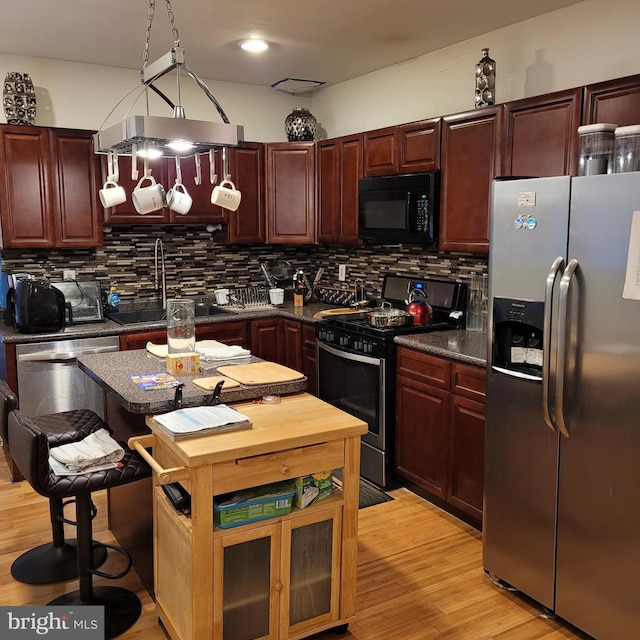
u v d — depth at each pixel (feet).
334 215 14.44
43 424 8.59
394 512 10.64
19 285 11.89
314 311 14.65
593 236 6.73
